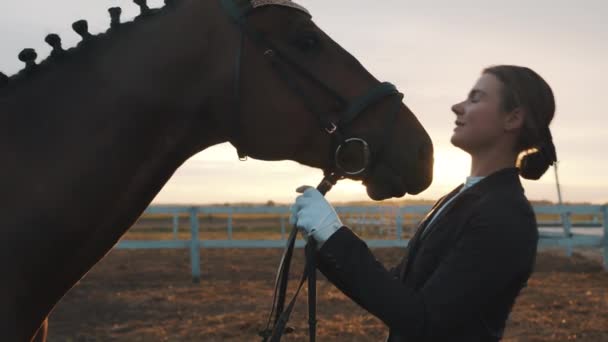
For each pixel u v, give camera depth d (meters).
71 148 1.80
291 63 1.97
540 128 1.70
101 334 6.05
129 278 9.86
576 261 11.84
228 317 6.77
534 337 5.86
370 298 1.57
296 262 12.04
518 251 1.56
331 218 1.67
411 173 2.00
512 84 1.70
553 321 6.53
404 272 1.77
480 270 1.55
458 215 1.66
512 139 1.73
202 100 1.93
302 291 8.54
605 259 10.42
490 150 1.74
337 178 2.03
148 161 1.89
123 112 1.84
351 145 1.99
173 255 13.77
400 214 10.73
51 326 6.37
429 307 1.55
